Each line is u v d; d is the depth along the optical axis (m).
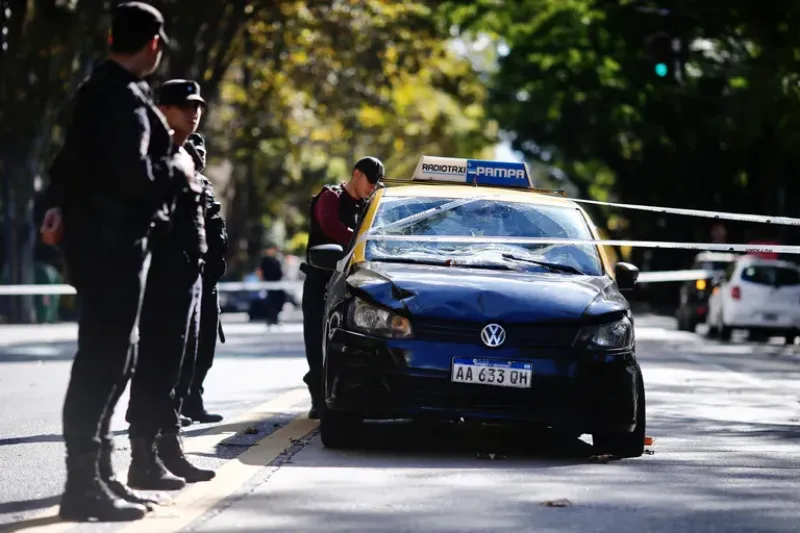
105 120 18.00
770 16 82.81
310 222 31.56
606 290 26.86
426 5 103.06
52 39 89.06
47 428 29.55
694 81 93.25
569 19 104.94
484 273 27.14
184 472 22.06
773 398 40.09
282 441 27.20
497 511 19.86
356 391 25.14
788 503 21.02
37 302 101.38
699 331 98.06
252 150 121.69
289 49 102.94
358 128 134.00
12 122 91.75
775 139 90.19
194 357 22.25
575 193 187.38
